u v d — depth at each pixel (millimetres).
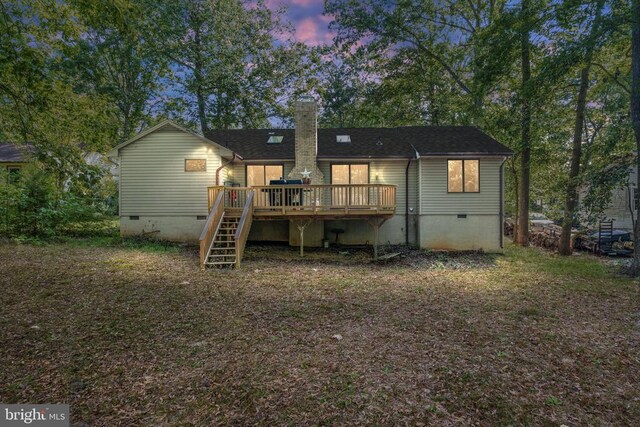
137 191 13992
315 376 4055
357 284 8656
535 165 19234
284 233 15281
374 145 15758
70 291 6828
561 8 10758
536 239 19156
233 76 24094
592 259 13570
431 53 20953
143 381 3893
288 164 15219
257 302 6875
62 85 7426
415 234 15047
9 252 9898
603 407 3590
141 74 23469
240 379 3969
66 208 13320
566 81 14852
